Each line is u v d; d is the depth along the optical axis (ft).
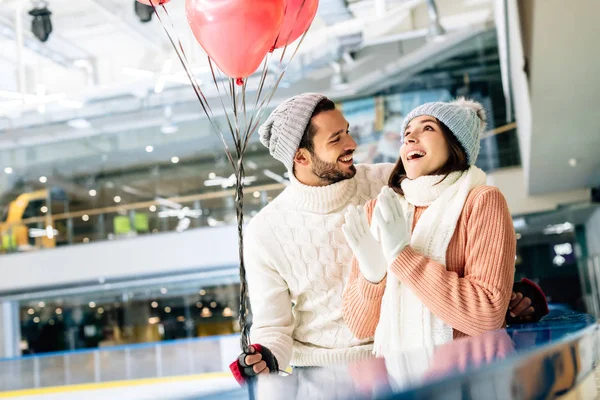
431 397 1.62
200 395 2.11
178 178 49.19
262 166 47.01
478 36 37.68
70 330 49.37
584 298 47.70
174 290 47.85
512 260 4.11
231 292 47.06
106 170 50.83
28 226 50.98
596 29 12.92
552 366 2.31
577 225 47.39
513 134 39.58
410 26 37.17
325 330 5.74
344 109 43.52
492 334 2.91
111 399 27.63
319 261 5.66
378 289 4.46
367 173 6.04
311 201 5.67
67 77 43.09
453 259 4.23
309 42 35.22
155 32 37.47
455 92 40.45
